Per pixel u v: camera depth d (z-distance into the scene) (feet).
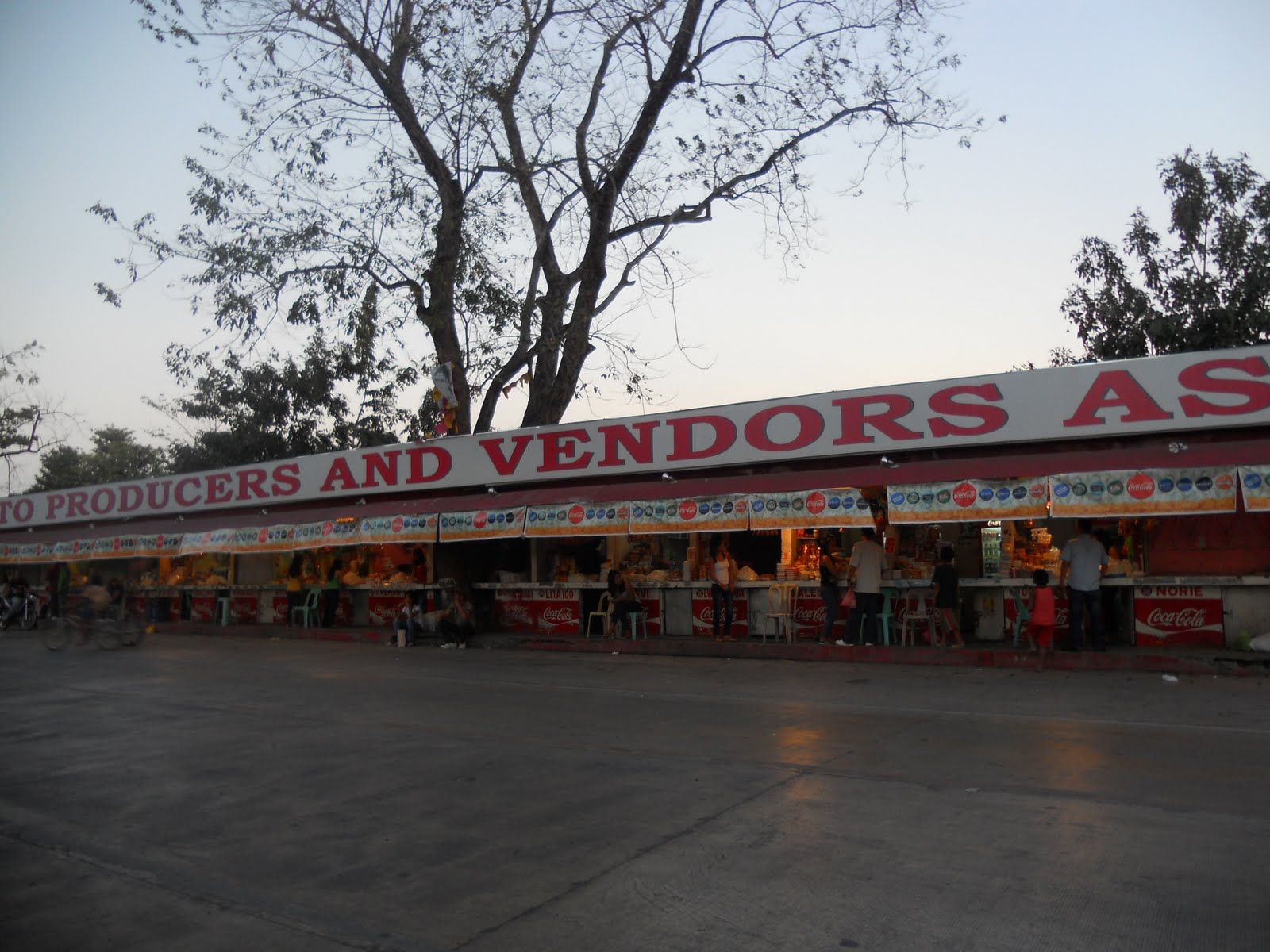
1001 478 48.75
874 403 53.16
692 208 72.28
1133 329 73.31
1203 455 45.11
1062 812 21.58
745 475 57.47
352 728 34.50
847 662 52.03
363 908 17.39
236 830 22.40
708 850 19.69
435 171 74.38
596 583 65.62
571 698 40.75
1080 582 47.80
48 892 18.72
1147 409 46.80
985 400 50.42
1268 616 46.68
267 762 29.30
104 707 41.04
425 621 67.36
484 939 15.89
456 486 68.39
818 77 66.33
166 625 87.97
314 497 76.43
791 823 21.36
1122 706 35.50
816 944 15.20
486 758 28.91
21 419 143.95
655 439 60.13
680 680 46.26
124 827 22.93
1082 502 46.70
